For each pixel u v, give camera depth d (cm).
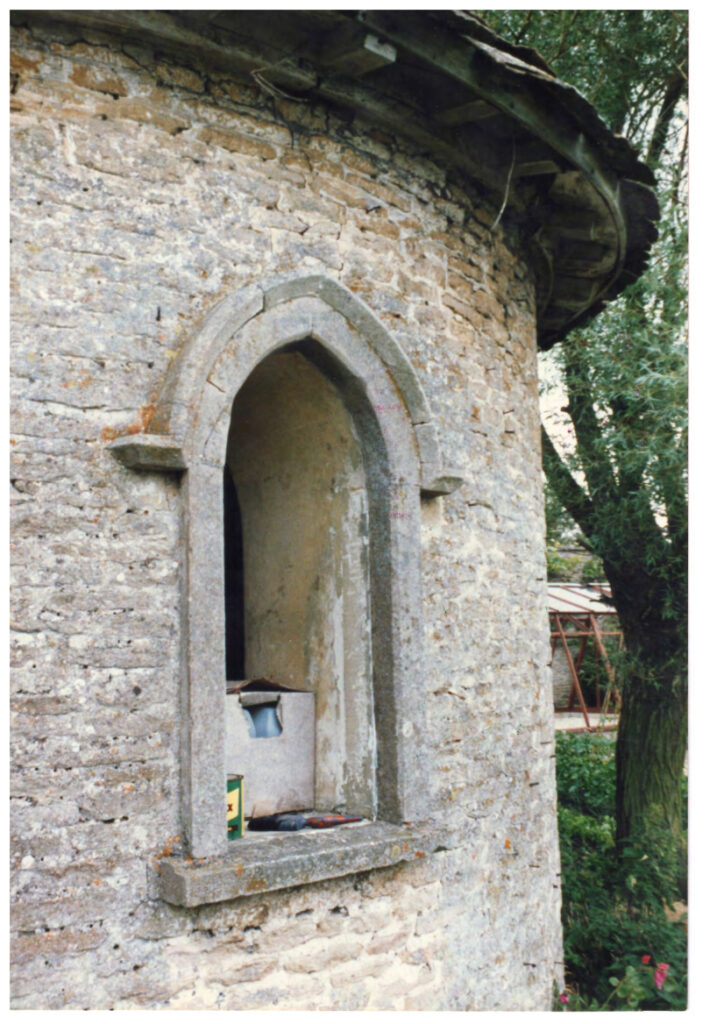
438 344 428
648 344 798
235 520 461
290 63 353
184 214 332
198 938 307
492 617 453
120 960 289
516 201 491
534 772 480
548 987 472
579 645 1439
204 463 317
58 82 307
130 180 320
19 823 276
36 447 291
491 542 459
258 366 393
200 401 317
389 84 386
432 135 414
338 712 397
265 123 360
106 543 302
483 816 427
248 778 377
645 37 845
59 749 285
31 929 274
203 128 341
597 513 850
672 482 794
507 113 391
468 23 344
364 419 388
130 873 294
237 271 345
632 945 662
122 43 321
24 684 281
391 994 364
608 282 609
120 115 319
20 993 270
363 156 398
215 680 314
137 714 302
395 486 387
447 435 428
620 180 489
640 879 742
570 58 873
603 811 929
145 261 321
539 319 655
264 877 309
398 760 373
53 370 297
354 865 340
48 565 290
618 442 812
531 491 518
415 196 423
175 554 316
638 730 840
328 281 363
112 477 305
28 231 296
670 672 834
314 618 412
